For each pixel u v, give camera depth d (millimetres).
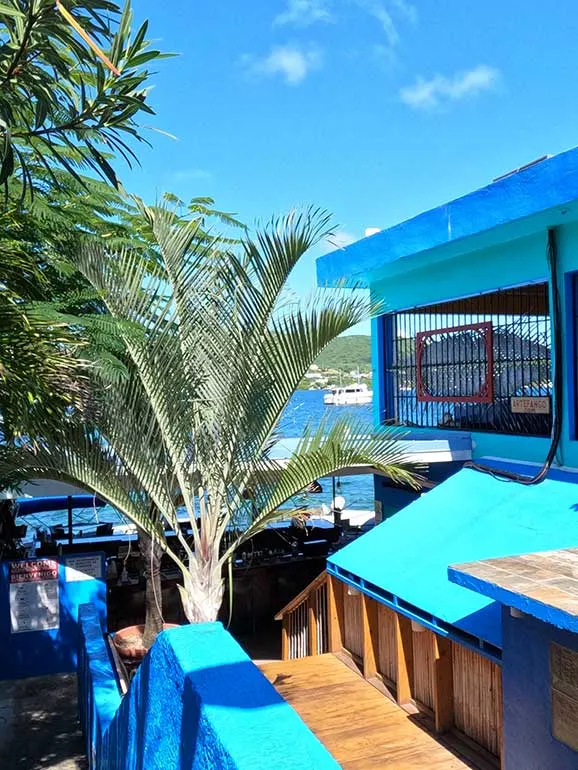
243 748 1688
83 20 2551
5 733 6379
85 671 6117
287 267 5141
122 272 5383
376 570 6422
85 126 2816
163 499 5535
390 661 6824
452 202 7637
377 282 10547
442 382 9320
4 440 5051
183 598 5457
